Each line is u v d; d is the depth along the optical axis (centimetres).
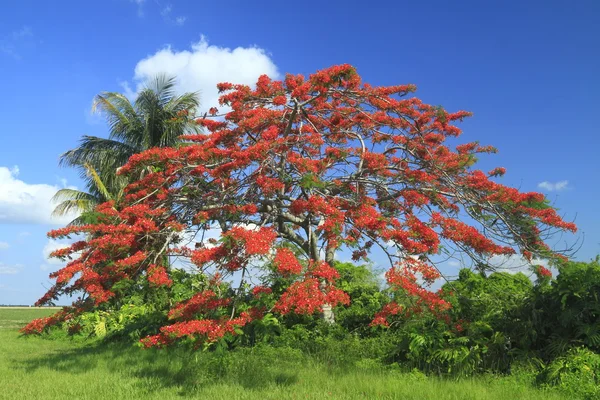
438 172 1095
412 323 981
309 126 1195
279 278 884
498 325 941
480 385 744
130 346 1260
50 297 986
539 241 1036
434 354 882
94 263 917
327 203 909
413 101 1181
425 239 880
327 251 1164
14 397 724
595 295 835
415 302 881
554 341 856
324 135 1198
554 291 882
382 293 1298
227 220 1003
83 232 942
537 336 895
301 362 971
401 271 871
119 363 1027
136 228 911
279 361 960
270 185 944
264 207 1104
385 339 1059
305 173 928
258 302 849
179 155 1001
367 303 1360
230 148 1060
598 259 874
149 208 984
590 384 687
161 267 914
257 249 756
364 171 1093
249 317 821
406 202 1145
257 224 1004
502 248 1038
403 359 955
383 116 1134
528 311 927
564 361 766
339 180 1056
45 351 1292
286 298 781
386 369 892
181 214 1028
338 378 819
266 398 708
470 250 972
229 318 824
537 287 948
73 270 895
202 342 802
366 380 785
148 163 995
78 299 992
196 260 801
